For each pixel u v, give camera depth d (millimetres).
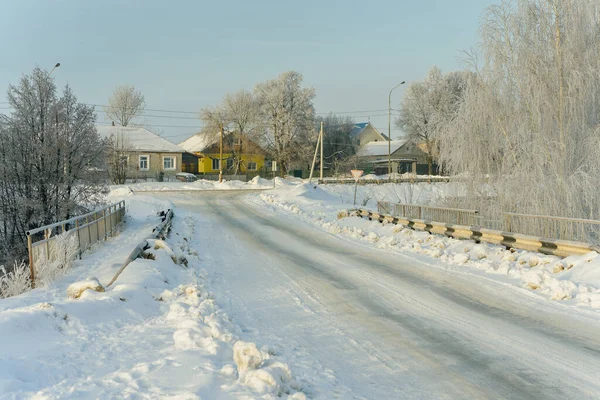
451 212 20156
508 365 6457
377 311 9461
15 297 9492
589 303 9430
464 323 8484
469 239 17516
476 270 13180
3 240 25016
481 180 23859
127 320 8172
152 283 10617
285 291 11328
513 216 17812
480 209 23531
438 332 8008
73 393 4633
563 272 11680
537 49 21875
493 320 8617
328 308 9742
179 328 7301
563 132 20859
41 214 23781
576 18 20953
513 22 22672
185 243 18125
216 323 7109
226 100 85875
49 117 24281
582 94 20406
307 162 86375
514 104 22953
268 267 14602
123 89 100062
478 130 24062
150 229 25000
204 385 4957
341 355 6941
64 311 7480
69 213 24812
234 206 38219
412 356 6883
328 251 17781
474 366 6445
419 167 92750
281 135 83188
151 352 6312
